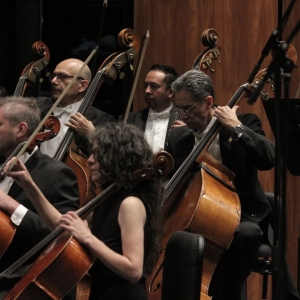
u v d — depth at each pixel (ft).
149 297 28.17
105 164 22.09
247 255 30.45
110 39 46.96
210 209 28.73
